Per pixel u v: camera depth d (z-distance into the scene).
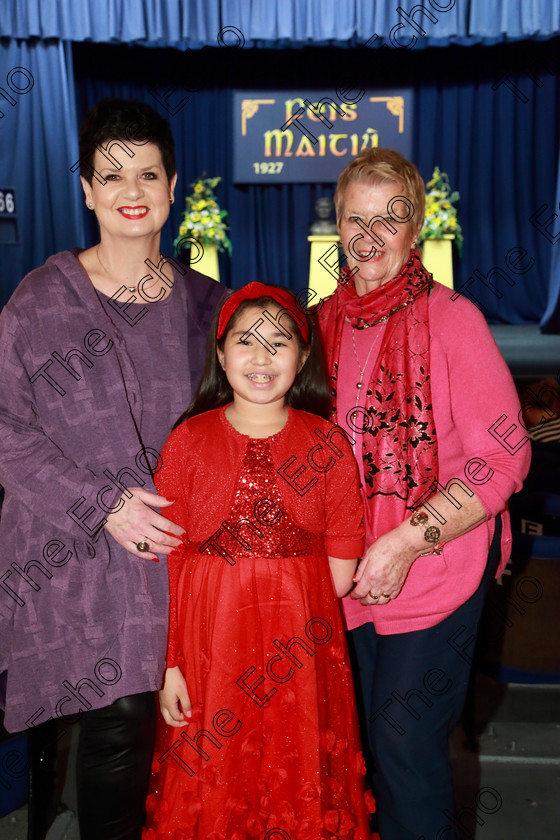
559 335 9.34
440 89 9.90
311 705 1.50
